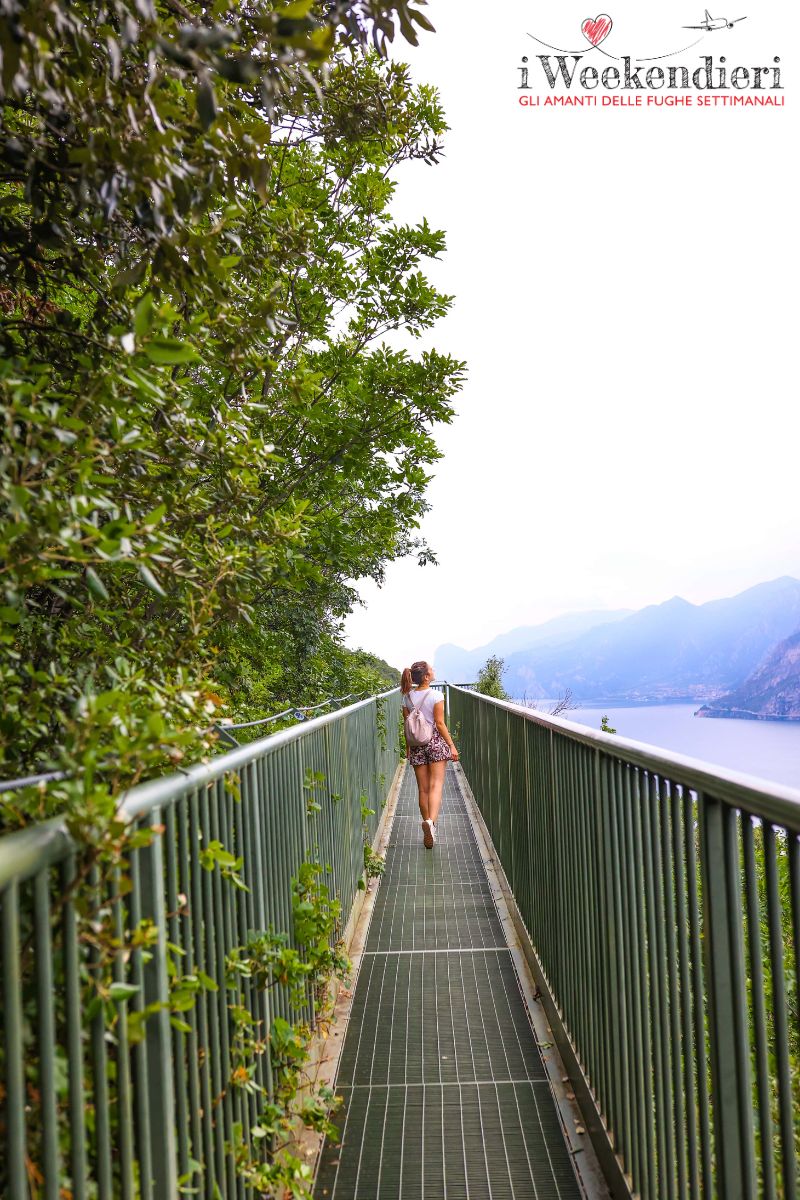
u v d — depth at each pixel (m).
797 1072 1.70
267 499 4.85
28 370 1.56
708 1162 1.54
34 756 1.69
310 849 3.29
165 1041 1.32
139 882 1.31
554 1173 2.46
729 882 1.39
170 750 1.30
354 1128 2.74
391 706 10.07
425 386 5.41
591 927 2.62
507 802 5.27
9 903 0.87
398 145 5.00
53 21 1.15
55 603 2.45
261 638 5.16
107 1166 1.10
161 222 1.49
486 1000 3.77
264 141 1.65
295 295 4.56
